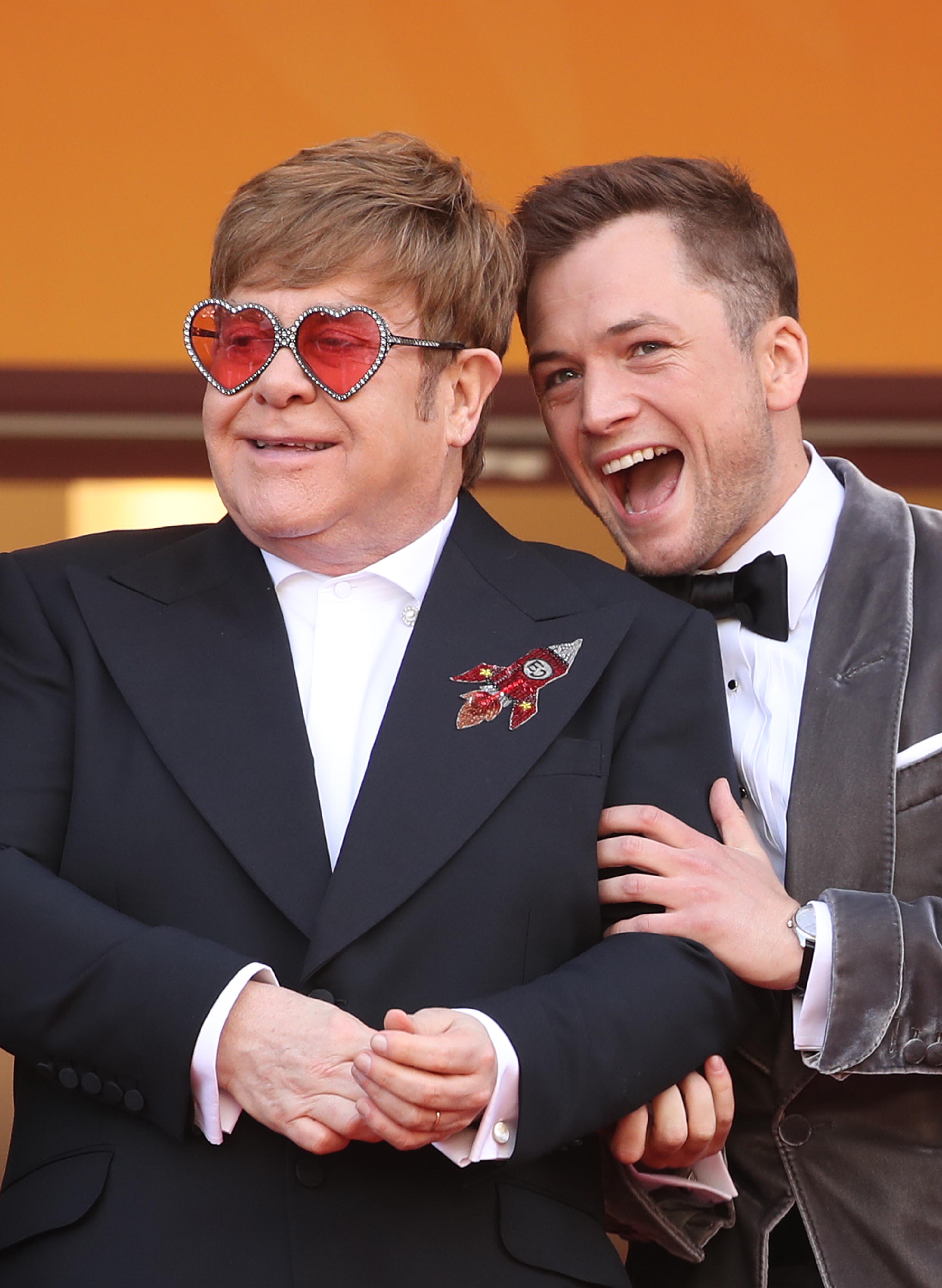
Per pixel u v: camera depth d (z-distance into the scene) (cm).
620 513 909
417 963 665
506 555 775
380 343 697
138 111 1510
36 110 1505
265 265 701
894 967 728
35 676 714
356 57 1515
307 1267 624
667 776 736
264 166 1515
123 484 1542
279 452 706
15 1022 644
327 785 701
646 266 859
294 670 716
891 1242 757
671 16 1522
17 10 1499
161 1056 623
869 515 869
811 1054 740
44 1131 667
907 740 800
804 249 1541
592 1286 661
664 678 754
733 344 873
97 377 1518
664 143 1530
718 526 884
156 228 1517
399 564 741
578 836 698
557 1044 635
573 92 1523
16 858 671
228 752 682
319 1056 614
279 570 740
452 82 1520
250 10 1507
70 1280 624
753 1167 788
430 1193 648
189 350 709
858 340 1548
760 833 826
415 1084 594
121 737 694
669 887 711
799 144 1534
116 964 633
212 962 631
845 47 1527
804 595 878
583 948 703
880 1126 771
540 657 724
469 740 694
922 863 786
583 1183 693
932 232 1541
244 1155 644
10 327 1516
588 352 871
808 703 815
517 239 838
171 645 712
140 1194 638
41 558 762
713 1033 690
